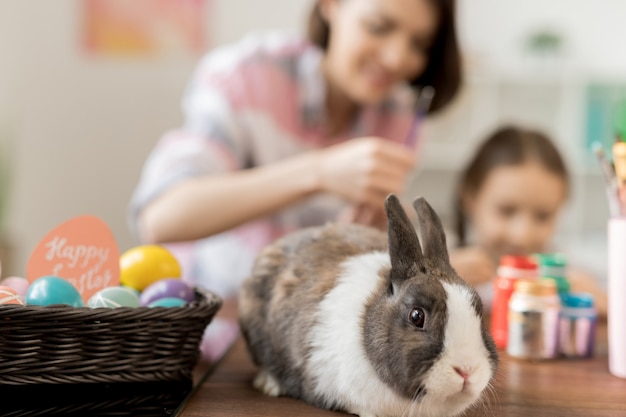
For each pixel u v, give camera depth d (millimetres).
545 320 894
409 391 610
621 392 747
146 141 2963
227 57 1660
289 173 1320
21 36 2895
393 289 654
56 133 2947
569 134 2939
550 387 763
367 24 1450
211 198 1331
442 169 2992
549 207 1886
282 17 2941
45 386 687
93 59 2932
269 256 788
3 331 635
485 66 2867
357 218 1286
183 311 706
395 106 1751
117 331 673
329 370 661
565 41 3076
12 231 2928
